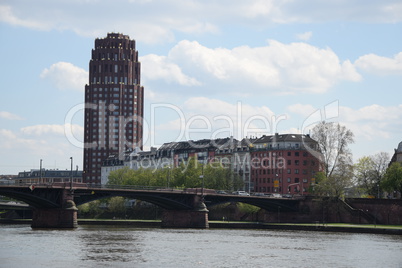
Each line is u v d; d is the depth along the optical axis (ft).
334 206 654.12
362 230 550.77
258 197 648.79
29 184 509.76
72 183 543.80
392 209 622.54
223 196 641.81
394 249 403.13
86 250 371.76
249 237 486.38
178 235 499.10
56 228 536.83
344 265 333.62
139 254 359.46
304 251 387.75
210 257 353.51
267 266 325.62
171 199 603.67
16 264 317.22
